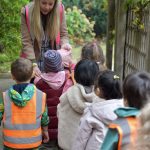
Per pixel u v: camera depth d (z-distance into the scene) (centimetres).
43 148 430
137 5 562
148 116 167
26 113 341
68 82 423
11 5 746
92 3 1431
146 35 546
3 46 780
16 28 763
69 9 1318
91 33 1340
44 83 419
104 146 226
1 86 707
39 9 434
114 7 712
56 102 424
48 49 450
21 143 340
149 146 163
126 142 219
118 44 646
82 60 373
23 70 342
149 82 235
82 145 305
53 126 430
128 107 234
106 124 296
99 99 303
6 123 342
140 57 574
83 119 308
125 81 241
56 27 441
